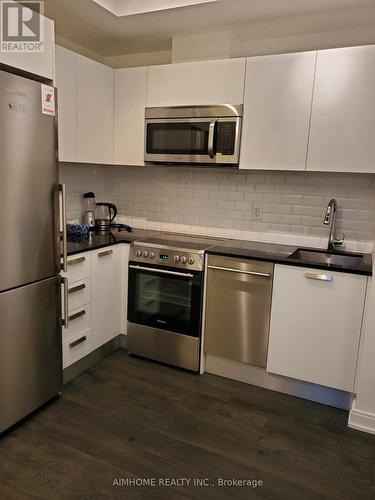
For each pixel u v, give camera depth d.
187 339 2.80
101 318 2.88
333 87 2.45
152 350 2.96
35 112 2.00
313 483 1.87
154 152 3.02
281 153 2.65
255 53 3.04
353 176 2.80
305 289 2.41
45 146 2.09
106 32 2.94
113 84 3.11
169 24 2.77
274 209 3.07
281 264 2.45
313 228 2.97
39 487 1.78
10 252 1.97
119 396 2.52
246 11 2.51
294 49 2.92
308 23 2.68
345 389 2.40
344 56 2.40
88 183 3.49
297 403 2.53
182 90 2.88
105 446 2.06
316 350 2.44
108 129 3.12
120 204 3.68
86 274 2.66
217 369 2.84
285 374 2.56
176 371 2.88
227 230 3.27
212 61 2.75
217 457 2.01
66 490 1.77
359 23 2.66
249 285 2.57
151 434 2.17
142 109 3.03
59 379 2.45
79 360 2.74
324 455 2.06
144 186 3.54
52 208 2.20
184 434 2.18
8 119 1.86
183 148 2.90
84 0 2.41
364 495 1.80
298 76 2.53
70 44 3.17
